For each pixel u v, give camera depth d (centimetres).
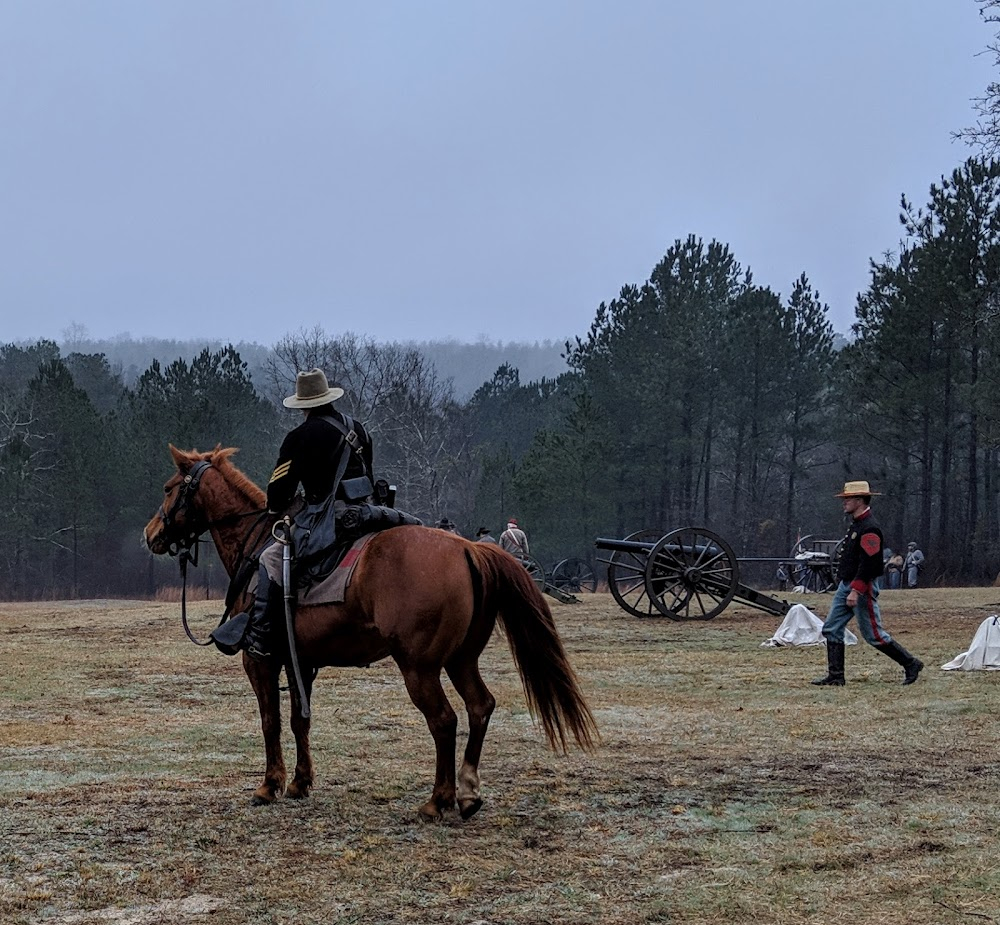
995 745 868
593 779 779
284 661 734
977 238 3703
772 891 541
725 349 4706
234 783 781
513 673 1362
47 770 825
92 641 1772
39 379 4844
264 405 5288
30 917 525
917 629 1767
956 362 3888
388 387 5878
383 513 708
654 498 4938
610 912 519
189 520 791
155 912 529
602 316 5028
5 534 4544
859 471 4588
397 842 631
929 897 528
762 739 924
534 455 4522
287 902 539
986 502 4400
